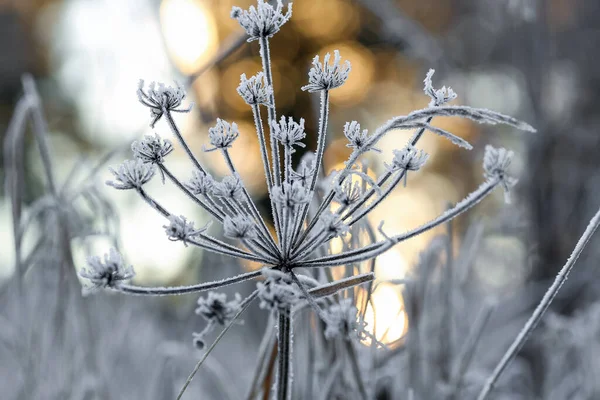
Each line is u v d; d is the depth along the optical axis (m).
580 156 1.67
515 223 1.43
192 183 0.65
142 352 1.24
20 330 0.91
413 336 0.85
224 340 1.54
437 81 1.68
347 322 0.66
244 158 2.46
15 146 0.87
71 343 0.90
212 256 1.32
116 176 0.64
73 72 2.81
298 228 0.65
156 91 0.65
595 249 1.47
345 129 0.65
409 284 0.84
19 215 0.88
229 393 0.97
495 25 1.75
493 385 0.71
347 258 0.65
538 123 1.45
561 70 2.13
